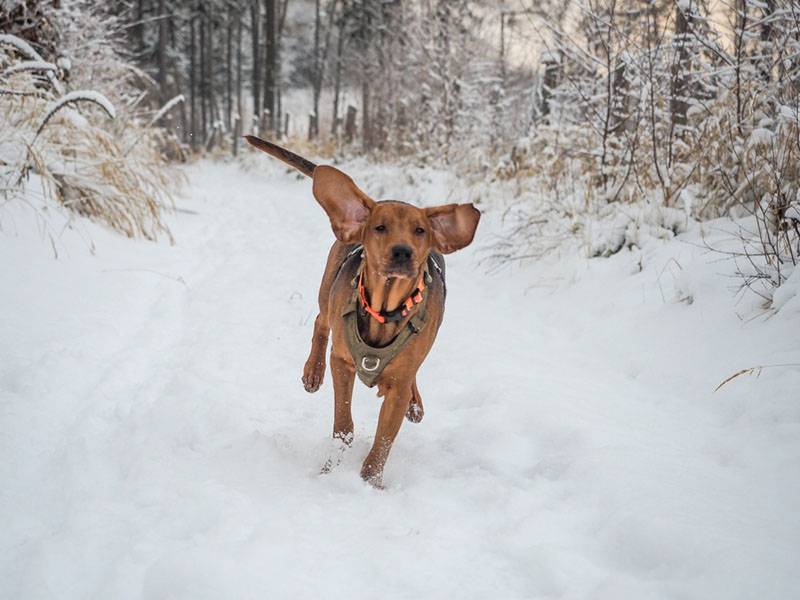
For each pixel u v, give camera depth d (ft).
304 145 63.87
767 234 15.48
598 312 17.61
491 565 8.33
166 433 11.44
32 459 10.37
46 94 22.21
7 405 11.37
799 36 18.48
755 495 9.46
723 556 7.86
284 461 10.91
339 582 7.90
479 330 17.85
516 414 12.46
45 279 16.60
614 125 23.50
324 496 9.87
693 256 17.40
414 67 54.29
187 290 20.34
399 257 9.48
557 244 21.45
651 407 13.08
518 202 25.54
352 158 57.62
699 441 11.46
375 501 9.75
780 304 14.28
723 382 12.38
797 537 8.42
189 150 78.95
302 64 169.17
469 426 12.21
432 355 16.34
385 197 37.32
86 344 14.40
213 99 121.70
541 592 7.86
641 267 18.42
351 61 92.63
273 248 27.58
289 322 18.19
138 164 26.37
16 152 20.11
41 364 12.75
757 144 17.57
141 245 23.22
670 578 7.86
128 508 9.29
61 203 20.63
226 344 16.03
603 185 22.82
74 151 22.57
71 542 8.33
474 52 50.52
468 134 42.55
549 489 10.12
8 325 14.03
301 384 14.35
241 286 21.31
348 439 11.14
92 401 12.37
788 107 16.89
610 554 8.52
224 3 106.63
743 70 19.70
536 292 20.21
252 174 61.57
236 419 12.15
